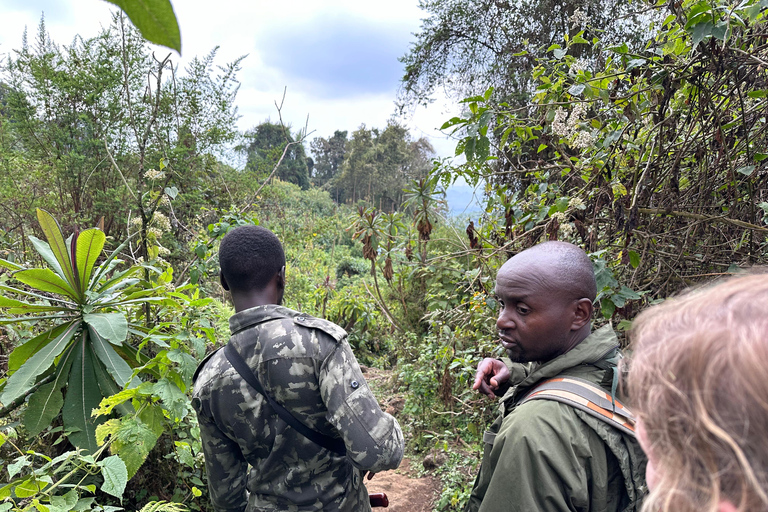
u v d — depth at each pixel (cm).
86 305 205
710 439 36
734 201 206
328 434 132
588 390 99
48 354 189
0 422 212
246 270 136
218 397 131
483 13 737
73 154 592
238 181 802
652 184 214
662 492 39
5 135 663
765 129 204
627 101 205
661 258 213
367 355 711
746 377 35
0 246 429
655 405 41
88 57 631
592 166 219
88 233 194
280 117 380
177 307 224
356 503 143
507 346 117
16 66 613
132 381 197
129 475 173
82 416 195
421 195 439
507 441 96
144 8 16
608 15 473
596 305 208
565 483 89
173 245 471
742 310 39
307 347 127
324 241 1520
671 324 44
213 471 143
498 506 93
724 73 196
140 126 625
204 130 684
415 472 362
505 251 280
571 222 236
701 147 217
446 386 361
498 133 263
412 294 604
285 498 132
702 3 162
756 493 34
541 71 243
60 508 133
